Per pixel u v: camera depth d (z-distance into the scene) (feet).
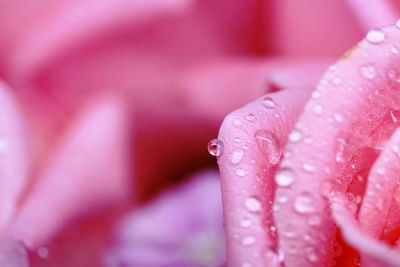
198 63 0.74
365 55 0.51
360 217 0.49
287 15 0.71
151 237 0.68
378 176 0.49
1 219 0.59
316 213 0.49
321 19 0.70
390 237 0.49
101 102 0.71
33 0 0.73
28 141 0.64
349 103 0.50
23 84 0.74
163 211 0.70
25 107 0.74
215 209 0.70
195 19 0.73
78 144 0.68
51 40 0.72
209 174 0.72
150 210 0.70
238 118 0.51
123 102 0.72
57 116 0.74
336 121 0.50
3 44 0.73
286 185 0.49
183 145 0.73
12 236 0.59
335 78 0.50
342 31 0.70
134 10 0.71
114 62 0.74
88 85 0.74
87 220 0.67
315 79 0.60
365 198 0.49
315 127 0.49
